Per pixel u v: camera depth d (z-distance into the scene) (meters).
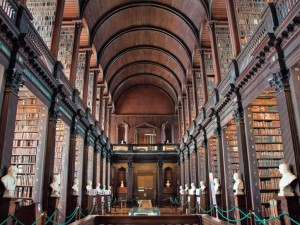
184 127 23.31
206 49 16.28
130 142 28.67
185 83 21.78
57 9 10.63
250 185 8.93
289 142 6.33
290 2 6.25
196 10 15.53
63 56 13.09
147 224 6.88
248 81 8.95
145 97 29.94
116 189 26.02
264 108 10.20
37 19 10.56
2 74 6.71
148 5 17.25
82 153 14.47
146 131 29.03
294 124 6.31
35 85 8.45
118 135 29.03
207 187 14.23
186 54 19.88
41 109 9.80
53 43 10.17
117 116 29.27
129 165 25.83
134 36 20.98
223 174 11.69
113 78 24.64
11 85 6.84
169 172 26.83
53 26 10.41
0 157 6.38
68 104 11.38
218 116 12.33
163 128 28.94
